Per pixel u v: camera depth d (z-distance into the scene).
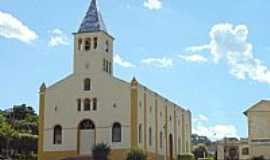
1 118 115.69
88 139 75.88
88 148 75.50
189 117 107.75
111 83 76.19
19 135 106.62
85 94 77.19
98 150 70.44
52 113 78.12
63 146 76.56
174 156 93.50
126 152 72.94
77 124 76.69
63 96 78.19
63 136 76.94
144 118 77.31
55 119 77.81
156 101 84.50
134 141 73.19
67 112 77.50
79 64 78.50
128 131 73.81
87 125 76.44
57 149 76.69
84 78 77.75
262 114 80.00
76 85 77.94
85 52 78.44
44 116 78.44
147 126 78.56
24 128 121.81
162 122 87.25
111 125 75.00
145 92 78.69
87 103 77.06
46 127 78.00
